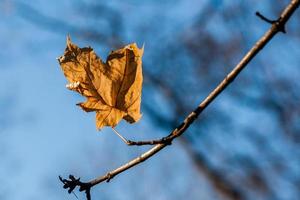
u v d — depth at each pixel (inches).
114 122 44.9
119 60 45.1
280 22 42.0
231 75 42.5
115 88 45.0
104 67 45.1
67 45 45.1
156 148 43.5
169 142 43.3
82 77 45.1
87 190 44.1
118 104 44.9
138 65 45.1
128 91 45.1
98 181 44.1
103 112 45.1
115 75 45.0
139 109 45.0
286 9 41.9
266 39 42.2
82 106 45.0
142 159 43.7
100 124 44.9
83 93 45.1
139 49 45.1
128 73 45.1
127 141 43.8
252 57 42.4
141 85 45.0
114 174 44.1
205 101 42.9
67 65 45.1
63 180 44.2
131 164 43.9
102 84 45.1
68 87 45.0
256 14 42.0
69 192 44.1
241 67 42.6
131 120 44.9
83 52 45.1
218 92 42.9
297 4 41.8
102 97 45.1
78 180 44.2
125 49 45.1
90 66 45.1
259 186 168.7
